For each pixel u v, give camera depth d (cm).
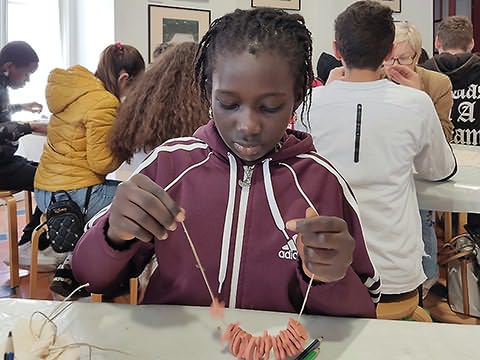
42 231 230
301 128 149
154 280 94
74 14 453
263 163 93
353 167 148
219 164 95
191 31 412
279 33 77
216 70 77
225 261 91
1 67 308
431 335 76
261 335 73
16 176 272
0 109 306
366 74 152
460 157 210
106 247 81
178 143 100
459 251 217
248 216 92
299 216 90
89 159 227
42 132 287
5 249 326
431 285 230
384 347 72
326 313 83
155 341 73
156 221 69
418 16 464
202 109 170
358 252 91
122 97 242
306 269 75
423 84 236
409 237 152
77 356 63
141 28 397
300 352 70
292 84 77
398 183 148
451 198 159
